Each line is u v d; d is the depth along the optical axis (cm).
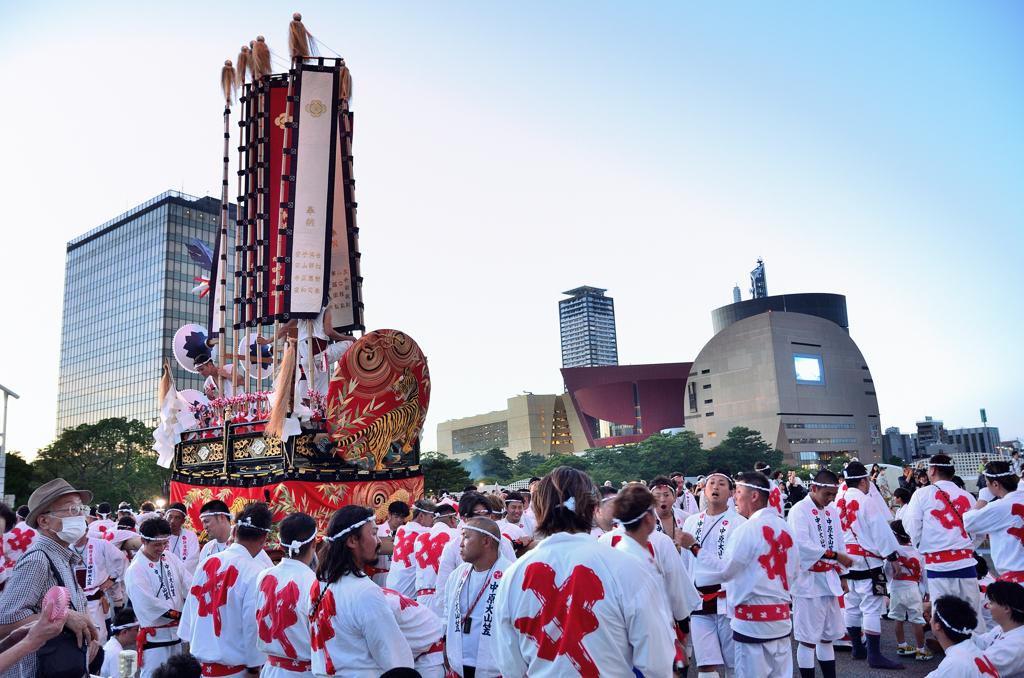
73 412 12538
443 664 520
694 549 729
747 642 630
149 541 715
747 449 14250
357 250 1290
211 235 12050
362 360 1041
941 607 569
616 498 459
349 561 452
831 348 19412
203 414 1185
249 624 569
